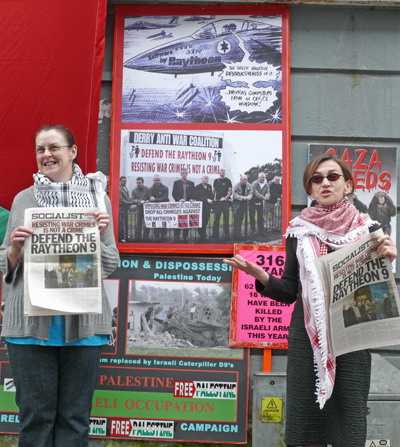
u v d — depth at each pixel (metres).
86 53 4.40
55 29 4.38
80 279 3.52
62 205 3.68
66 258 3.52
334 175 3.46
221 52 4.71
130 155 4.65
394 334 3.21
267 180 4.62
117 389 4.48
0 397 4.43
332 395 3.37
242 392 4.46
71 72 4.39
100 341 3.74
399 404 4.11
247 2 4.71
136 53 4.71
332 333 3.29
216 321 4.53
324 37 4.80
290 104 4.72
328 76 4.79
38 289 3.47
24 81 4.37
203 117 4.67
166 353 4.51
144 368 4.49
